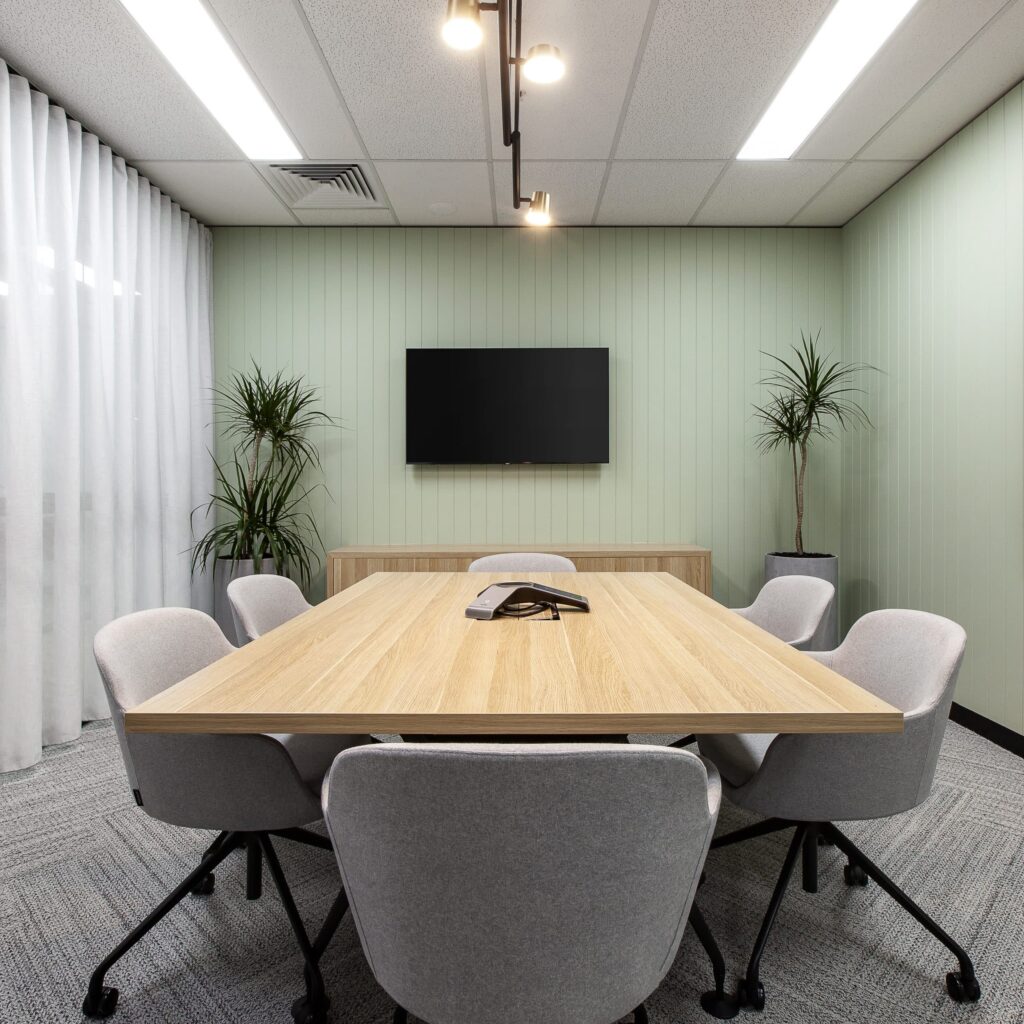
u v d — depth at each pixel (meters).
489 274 4.29
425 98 2.83
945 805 2.23
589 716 1.05
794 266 4.29
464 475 4.33
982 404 2.97
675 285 4.29
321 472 4.31
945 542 3.24
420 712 1.06
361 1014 1.33
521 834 0.75
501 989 0.81
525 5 2.29
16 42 2.49
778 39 2.47
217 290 4.27
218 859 1.55
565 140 3.17
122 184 3.30
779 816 1.35
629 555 3.91
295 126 3.05
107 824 2.12
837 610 4.29
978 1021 1.32
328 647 1.50
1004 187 2.82
